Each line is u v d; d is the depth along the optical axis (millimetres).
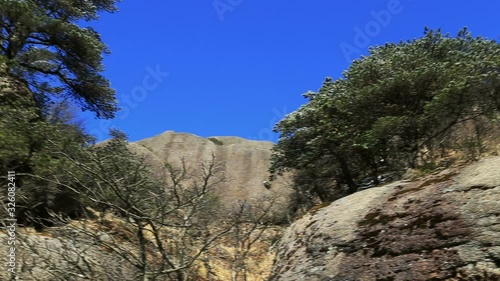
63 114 14789
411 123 14477
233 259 5152
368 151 15438
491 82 13945
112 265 4594
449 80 14164
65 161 6070
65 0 18422
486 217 4391
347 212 6023
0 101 12984
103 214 4910
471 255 4125
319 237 5781
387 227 5148
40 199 7656
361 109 15711
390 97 15320
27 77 18484
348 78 17547
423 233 4727
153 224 4410
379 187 6531
